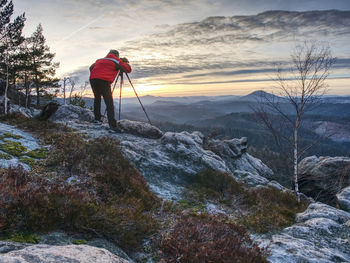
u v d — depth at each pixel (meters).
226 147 16.31
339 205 10.23
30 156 6.93
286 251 5.10
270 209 8.27
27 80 34.97
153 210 6.41
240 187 9.48
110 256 3.02
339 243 5.94
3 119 10.22
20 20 30.12
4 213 3.66
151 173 8.98
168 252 4.32
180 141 11.89
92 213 4.41
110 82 11.09
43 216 3.80
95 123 13.06
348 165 15.88
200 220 5.68
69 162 6.71
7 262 2.13
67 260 2.54
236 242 4.59
